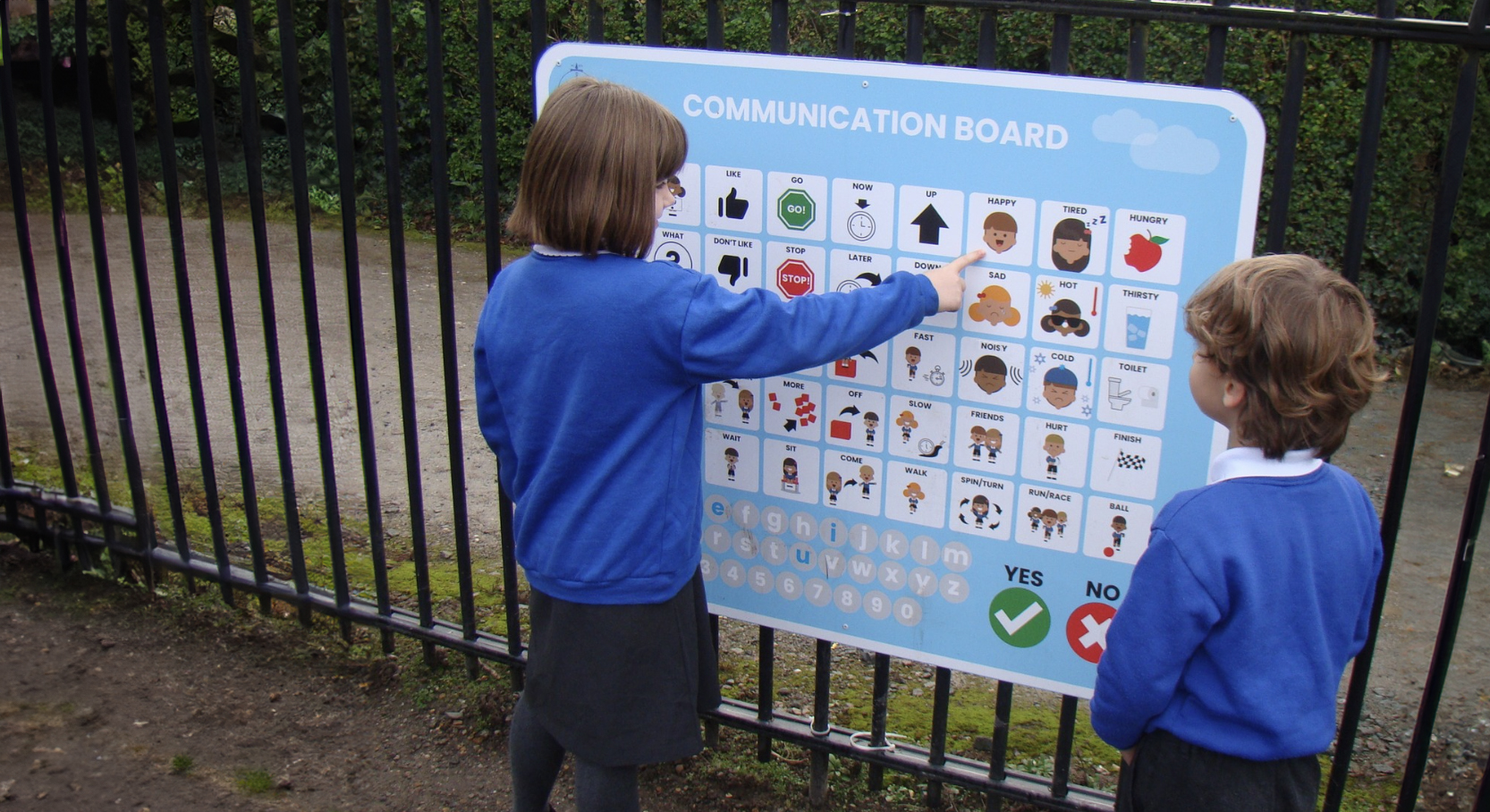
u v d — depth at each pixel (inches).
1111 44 292.4
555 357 69.9
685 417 72.5
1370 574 61.5
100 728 102.1
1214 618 57.4
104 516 122.2
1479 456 72.8
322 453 108.3
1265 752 58.9
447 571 137.9
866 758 93.6
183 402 197.8
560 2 341.4
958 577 85.0
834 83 76.6
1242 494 58.2
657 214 71.1
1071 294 74.9
